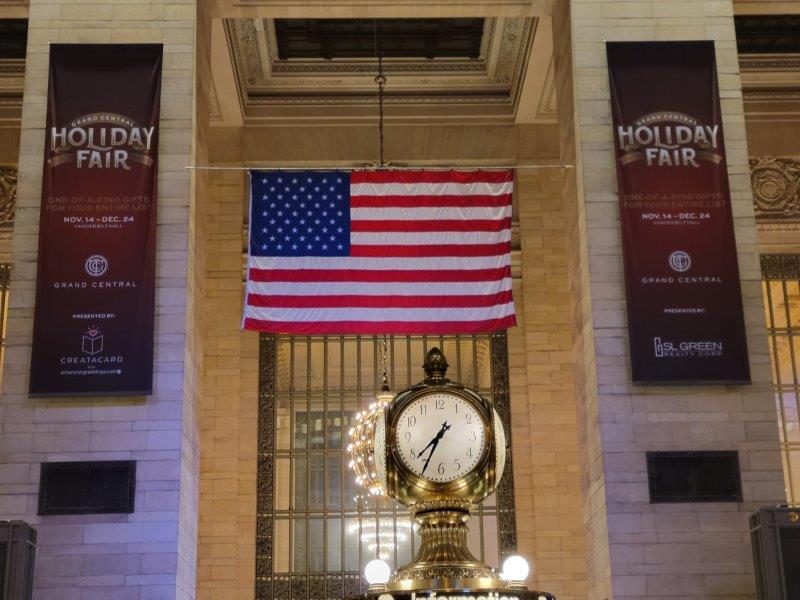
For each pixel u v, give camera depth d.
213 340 23.31
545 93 23.52
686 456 15.12
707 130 16.45
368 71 24.22
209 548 21.92
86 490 14.77
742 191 16.34
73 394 15.05
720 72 16.88
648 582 14.54
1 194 23.44
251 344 23.64
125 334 15.32
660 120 16.48
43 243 15.66
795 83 24.14
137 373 15.16
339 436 23.36
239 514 22.41
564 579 21.88
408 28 23.27
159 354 15.38
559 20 18.41
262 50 23.11
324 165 24.28
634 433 15.21
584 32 17.02
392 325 15.44
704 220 16.03
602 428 15.23
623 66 16.73
